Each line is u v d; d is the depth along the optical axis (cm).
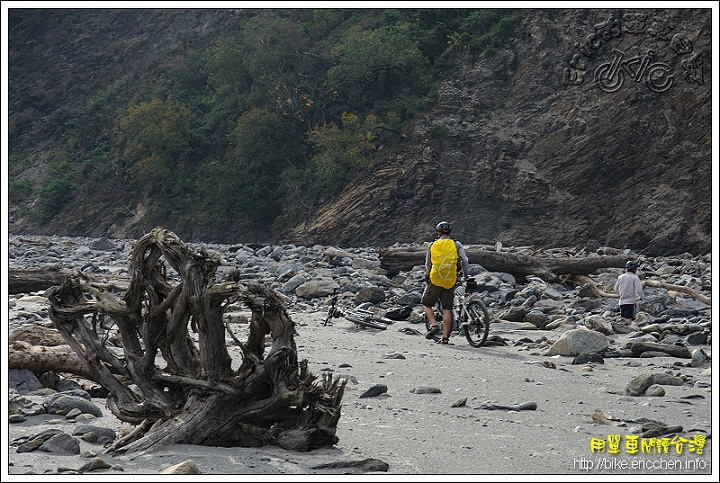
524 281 1831
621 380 711
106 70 8769
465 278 994
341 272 1880
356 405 582
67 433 448
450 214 5012
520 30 5709
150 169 6831
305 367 441
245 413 435
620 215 4569
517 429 510
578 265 1781
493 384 682
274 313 430
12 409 517
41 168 8050
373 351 882
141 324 464
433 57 6134
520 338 1020
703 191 4375
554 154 4969
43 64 9088
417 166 5234
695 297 1516
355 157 5500
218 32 8156
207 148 6888
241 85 6931
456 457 435
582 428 512
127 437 440
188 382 442
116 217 6931
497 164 5075
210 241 6175
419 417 543
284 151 6138
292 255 2375
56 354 612
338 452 434
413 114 5581
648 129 4709
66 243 3450
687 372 753
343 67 6081
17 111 8719
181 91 7719
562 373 750
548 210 4809
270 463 400
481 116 5438
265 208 5984
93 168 7556
